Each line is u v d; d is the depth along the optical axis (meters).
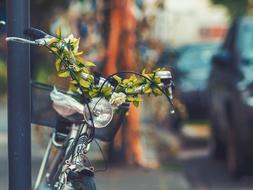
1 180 10.35
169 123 17.70
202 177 12.44
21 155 4.50
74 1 11.78
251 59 12.08
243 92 11.36
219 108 13.06
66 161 4.54
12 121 4.50
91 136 4.49
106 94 4.36
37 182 5.34
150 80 4.40
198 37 35.28
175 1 34.56
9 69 4.50
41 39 4.31
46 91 5.25
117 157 11.84
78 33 11.56
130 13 11.54
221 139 13.58
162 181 11.16
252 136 11.30
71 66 4.33
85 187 4.30
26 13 4.55
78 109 4.65
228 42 13.38
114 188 10.50
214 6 25.48
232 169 12.02
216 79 13.40
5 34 4.82
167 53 11.82
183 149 15.82
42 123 5.23
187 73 18.78
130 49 11.45
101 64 11.45
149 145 12.74
